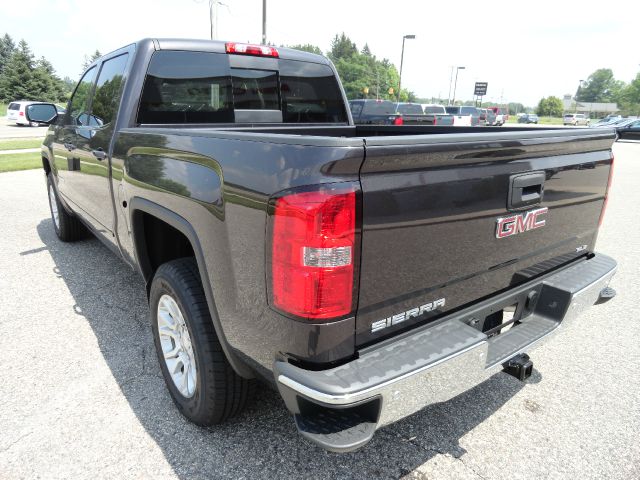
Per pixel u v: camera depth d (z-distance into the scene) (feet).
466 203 6.25
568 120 233.14
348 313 5.39
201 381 7.36
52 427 8.05
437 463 7.44
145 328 11.66
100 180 11.07
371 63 375.25
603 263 9.23
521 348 7.18
